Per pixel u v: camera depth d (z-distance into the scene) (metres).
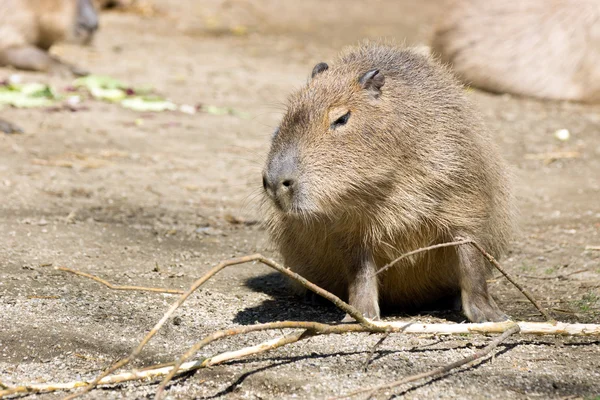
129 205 15.27
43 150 18.53
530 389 7.73
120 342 8.90
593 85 25.70
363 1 43.72
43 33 27.14
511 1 27.34
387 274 10.17
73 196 15.59
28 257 11.77
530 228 14.52
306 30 36.91
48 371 8.23
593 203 16.05
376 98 9.47
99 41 32.16
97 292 10.49
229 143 20.00
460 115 10.02
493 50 27.08
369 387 7.52
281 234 10.74
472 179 9.72
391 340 8.93
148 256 12.39
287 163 9.02
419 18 39.62
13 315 9.51
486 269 10.17
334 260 10.31
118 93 23.64
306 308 10.47
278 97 24.69
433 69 10.55
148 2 40.19
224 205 15.71
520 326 8.78
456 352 8.59
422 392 7.62
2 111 21.62
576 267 12.31
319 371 8.08
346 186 9.23
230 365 8.25
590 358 8.49
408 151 9.45
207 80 26.69
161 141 19.95
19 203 14.80
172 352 8.65
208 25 37.09
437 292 10.68
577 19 26.36
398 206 9.52
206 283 11.36
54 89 24.20
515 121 23.19
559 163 19.22
